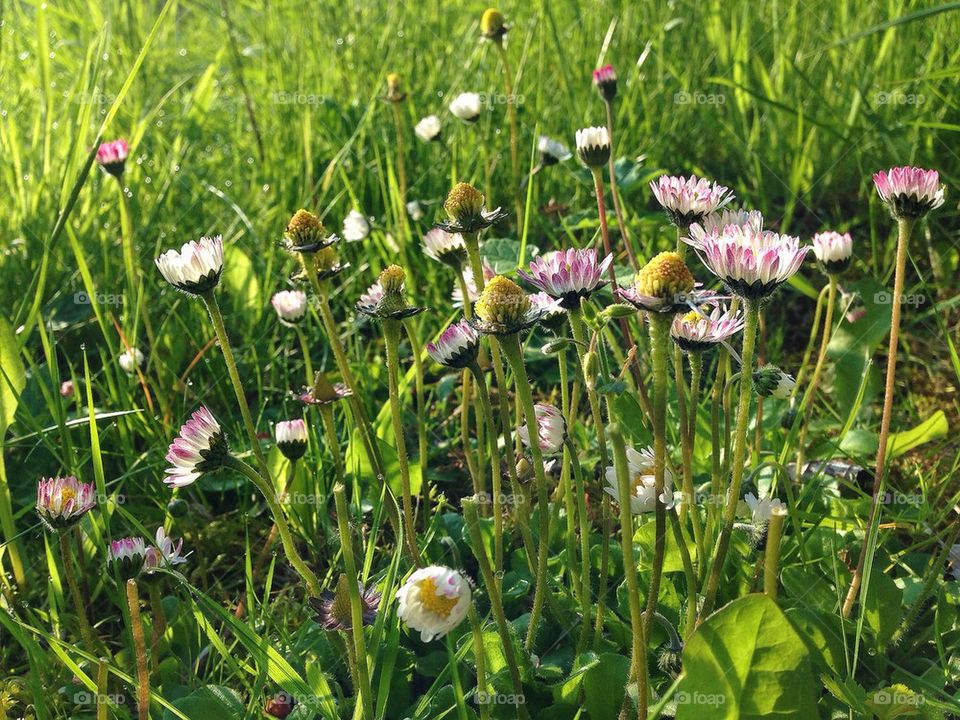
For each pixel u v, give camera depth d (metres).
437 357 0.26
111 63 0.70
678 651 0.24
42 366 0.43
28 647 0.26
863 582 0.25
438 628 0.20
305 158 0.59
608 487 0.26
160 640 0.30
